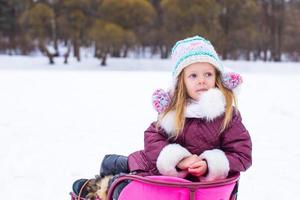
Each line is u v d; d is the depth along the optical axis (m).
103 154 7.16
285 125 9.94
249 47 59.38
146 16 55.47
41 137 8.47
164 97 3.18
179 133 3.11
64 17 55.94
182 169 3.02
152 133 3.20
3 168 6.32
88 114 11.36
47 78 24.69
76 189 3.85
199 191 2.87
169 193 2.87
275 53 62.47
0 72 31.56
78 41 56.00
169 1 53.84
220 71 3.23
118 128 9.44
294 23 64.94
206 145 3.10
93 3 57.31
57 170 6.25
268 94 16.38
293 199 5.23
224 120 3.07
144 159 3.33
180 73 3.21
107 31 51.00
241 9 56.78
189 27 53.69
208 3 53.19
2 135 8.65
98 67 50.22
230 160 3.01
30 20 54.50
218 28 54.97
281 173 6.24
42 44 54.81
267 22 63.41
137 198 2.98
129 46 58.06
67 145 7.78
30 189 5.46
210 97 3.01
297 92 17.33
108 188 3.41
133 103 13.66
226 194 2.99
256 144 8.05
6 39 62.22
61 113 11.51
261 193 5.40
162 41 58.41
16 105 12.96
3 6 61.66
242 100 14.29
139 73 34.16
